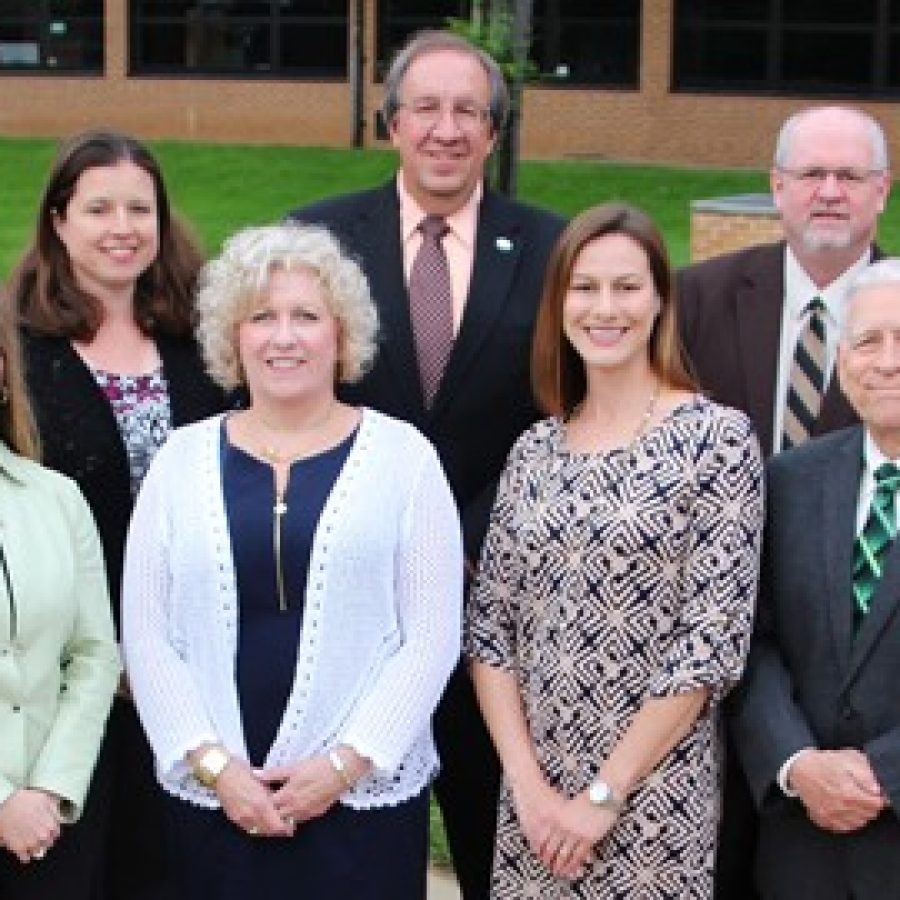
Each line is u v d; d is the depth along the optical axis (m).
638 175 29.62
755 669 5.15
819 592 5.04
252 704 4.92
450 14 34.47
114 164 5.74
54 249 5.79
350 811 4.93
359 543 4.90
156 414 5.80
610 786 4.91
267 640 4.91
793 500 5.15
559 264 5.24
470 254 6.13
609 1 34.19
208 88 36.41
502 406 6.02
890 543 4.99
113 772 5.73
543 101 34.50
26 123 37.78
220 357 5.21
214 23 36.41
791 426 5.88
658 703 4.91
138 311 5.88
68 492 5.26
